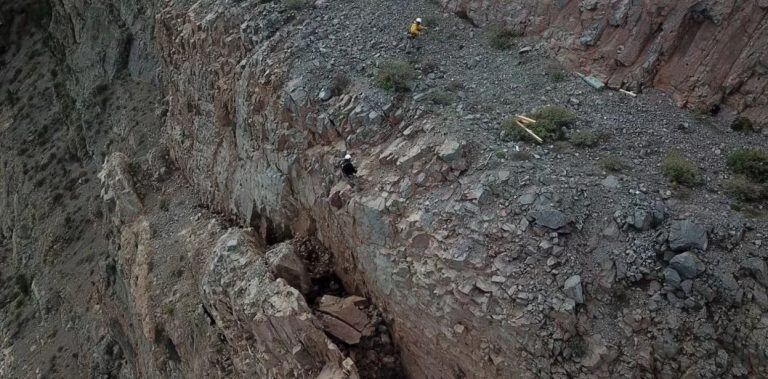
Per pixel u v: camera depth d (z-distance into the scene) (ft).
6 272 117.19
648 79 50.78
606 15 52.65
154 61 109.19
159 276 71.10
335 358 46.37
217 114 71.26
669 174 43.62
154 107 104.73
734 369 36.47
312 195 55.21
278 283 50.67
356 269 51.88
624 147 46.62
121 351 88.17
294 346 48.16
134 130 103.30
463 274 41.91
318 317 49.42
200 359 61.00
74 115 125.18
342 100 54.44
